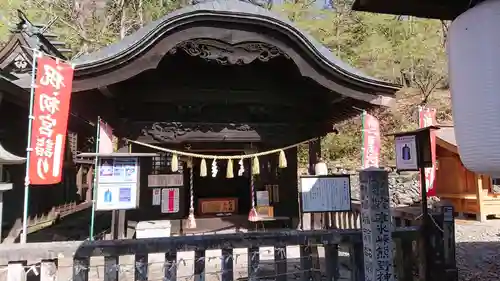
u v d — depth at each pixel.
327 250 4.91
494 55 2.34
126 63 5.29
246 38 5.48
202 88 6.91
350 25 31.09
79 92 5.79
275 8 30.78
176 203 7.81
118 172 5.44
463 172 13.80
